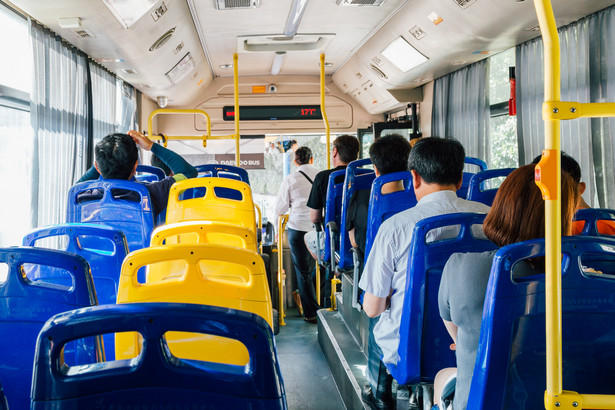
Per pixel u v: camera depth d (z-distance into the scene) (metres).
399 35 5.43
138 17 3.98
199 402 0.90
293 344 3.91
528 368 1.07
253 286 1.47
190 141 8.44
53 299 1.37
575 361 1.06
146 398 0.90
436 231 1.78
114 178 2.69
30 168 3.62
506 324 1.03
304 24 5.46
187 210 2.63
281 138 8.62
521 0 3.76
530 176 1.21
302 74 8.38
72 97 4.37
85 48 4.46
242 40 6.00
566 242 1.00
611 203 3.84
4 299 1.38
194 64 6.52
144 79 5.99
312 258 4.60
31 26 3.59
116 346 1.51
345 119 8.59
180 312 0.89
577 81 4.13
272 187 9.33
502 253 1.01
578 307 1.03
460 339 1.26
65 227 1.78
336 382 3.09
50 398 0.88
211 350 1.58
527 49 4.82
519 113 4.97
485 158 5.74
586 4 3.71
